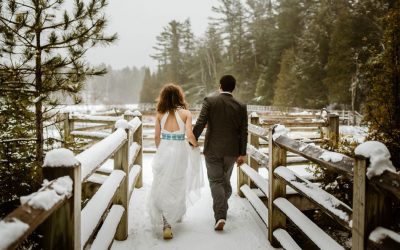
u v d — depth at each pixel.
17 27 4.25
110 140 2.80
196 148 3.84
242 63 51.59
